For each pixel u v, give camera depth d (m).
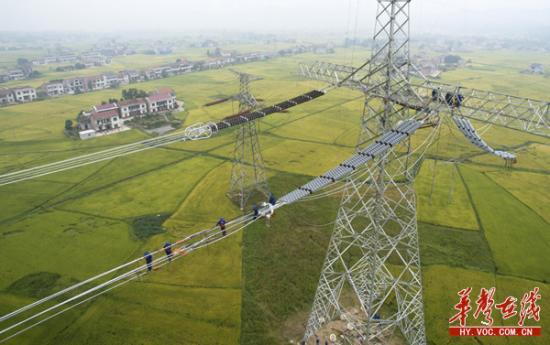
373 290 29.30
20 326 34.47
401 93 29.31
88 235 48.41
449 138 84.19
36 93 136.62
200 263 42.72
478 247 45.53
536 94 122.31
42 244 46.72
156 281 39.94
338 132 89.50
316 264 42.50
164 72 175.75
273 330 34.00
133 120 100.25
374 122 36.69
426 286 39.06
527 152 76.31
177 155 75.56
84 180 64.75
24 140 86.62
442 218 51.56
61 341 33.03
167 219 51.97
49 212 54.31
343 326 33.69
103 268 42.38
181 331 33.88
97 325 34.66
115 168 69.56
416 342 30.89
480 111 31.22
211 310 36.22
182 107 114.06
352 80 33.25
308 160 72.19
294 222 50.56
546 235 48.22
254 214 29.66
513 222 51.00
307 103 117.56
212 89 140.88
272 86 141.00
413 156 72.44
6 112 112.25
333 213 52.81
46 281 40.50
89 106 119.62
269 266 42.22
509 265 42.53
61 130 93.94
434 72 161.75
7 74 171.12
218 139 84.81
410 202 30.81
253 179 63.38
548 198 57.44
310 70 46.53
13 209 55.25
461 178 63.91
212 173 66.56
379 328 33.16
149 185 62.41
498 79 151.50
